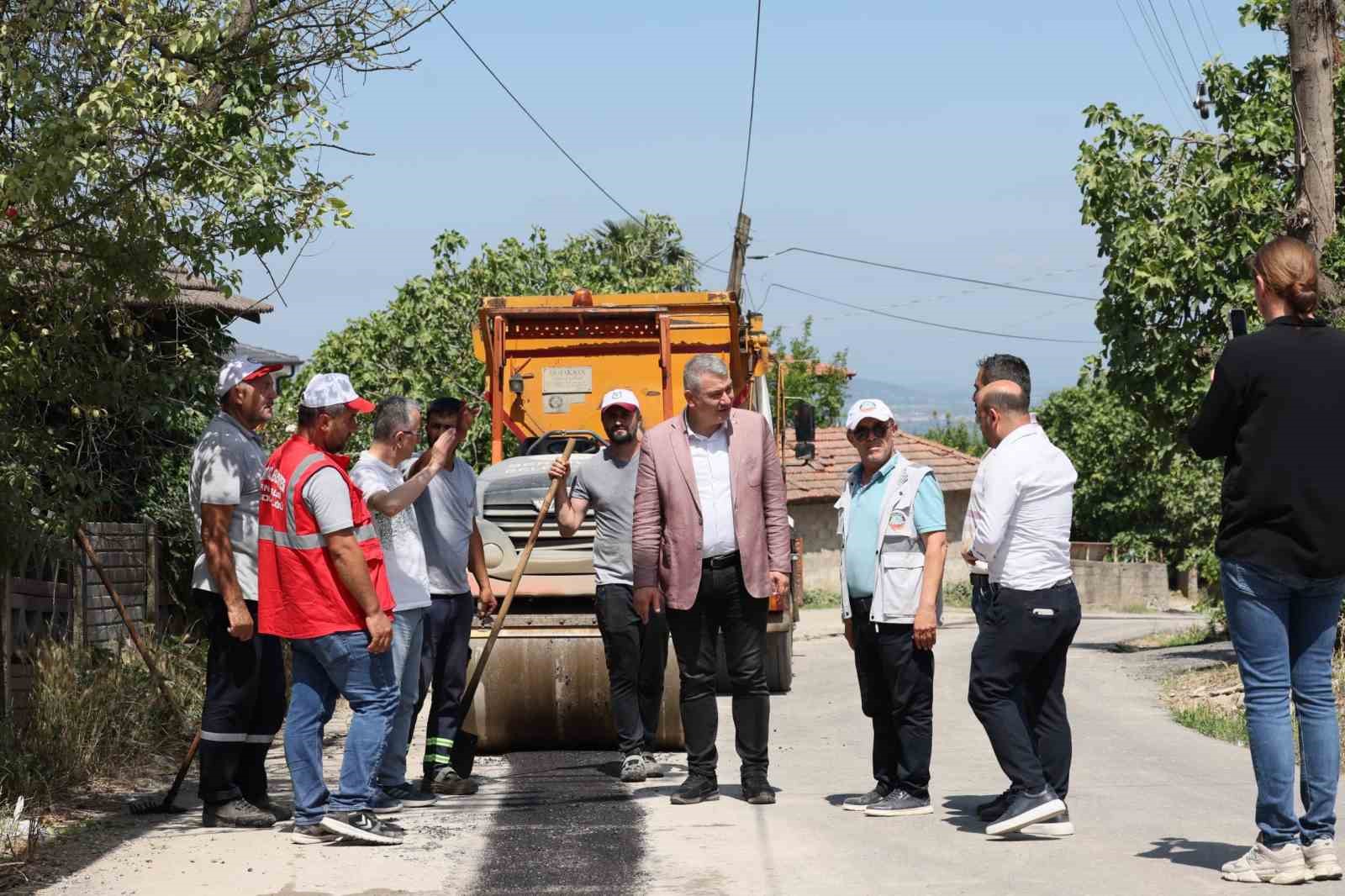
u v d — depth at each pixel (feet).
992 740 21.74
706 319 40.42
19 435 24.29
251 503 23.56
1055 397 134.00
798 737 34.91
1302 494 18.28
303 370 66.18
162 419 35.81
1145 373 55.52
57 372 24.62
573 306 40.04
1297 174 43.98
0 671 25.72
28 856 20.51
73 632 32.63
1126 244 53.62
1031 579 21.57
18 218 23.04
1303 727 18.61
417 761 31.53
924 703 23.62
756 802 24.98
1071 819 22.88
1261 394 18.54
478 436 64.80
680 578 24.91
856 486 24.45
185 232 23.75
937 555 23.35
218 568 23.03
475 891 18.65
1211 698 40.60
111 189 23.12
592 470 28.89
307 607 21.89
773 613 43.91
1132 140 54.54
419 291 67.10
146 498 40.22
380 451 25.39
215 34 23.66
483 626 31.63
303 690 22.36
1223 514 19.01
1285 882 18.16
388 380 64.90
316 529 21.95
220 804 23.25
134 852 21.07
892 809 23.54
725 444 25.39
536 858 20.58
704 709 25.22
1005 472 21.58
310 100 24.89
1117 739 33.01
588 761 30.66
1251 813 23.29
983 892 18.12
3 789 24.07
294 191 24.25
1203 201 53.06
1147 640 66.44
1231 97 55.72
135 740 29.76
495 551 32.14
